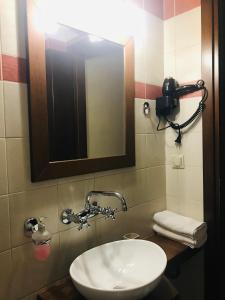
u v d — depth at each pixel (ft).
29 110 3.21
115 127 4.46
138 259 3.87
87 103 4.04
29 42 3.12
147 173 5.11
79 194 3.87
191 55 4.97
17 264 3.17
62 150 3.66
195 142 5.02
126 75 4.53
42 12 3.25
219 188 4.76
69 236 3.76
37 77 3.22
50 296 3.31
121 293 2.71
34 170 3.24
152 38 5.12
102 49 4.18
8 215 3.08
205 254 4.96
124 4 4.47
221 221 4.83
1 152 3.01
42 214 3.42
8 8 3.01
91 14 3.92
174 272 4.31
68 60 3.72
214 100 4.67
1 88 2.99
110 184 4.37
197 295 5.25
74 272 3.20
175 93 5.10
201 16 4.73
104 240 4.29
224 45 4.75
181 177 5.29
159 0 5.26
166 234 4.87
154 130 5.24
